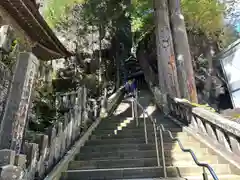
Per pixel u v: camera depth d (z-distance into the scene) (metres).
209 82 16.09
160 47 12.30
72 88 16.61
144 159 5.36
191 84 11.21
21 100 3.36
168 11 13.12
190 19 16.17
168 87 11.34
